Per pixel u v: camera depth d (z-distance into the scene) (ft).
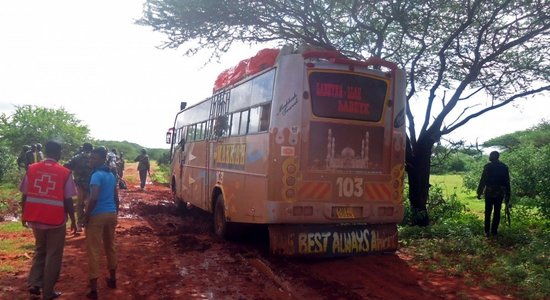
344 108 28.40
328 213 27.89
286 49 28.43
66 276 24.64
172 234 38.09
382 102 29.32
